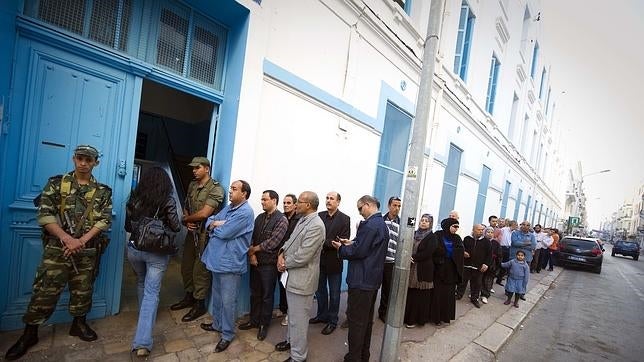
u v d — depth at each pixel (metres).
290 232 3.74
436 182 7.45
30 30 2.56
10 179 2.60
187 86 3.51
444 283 4.57
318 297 3.91
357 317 2.84
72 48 2.78
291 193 4.10
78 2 2.82
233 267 2.97
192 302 3.78
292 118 4.12
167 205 2.76
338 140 4.81
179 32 3.47
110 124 3.07
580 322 5.73
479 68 9.16
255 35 3.59
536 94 16.45
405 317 4.33
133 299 3.71
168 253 2.74
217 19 3.71
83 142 2.93
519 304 6.31
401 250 2.98
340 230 3.81
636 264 19.70
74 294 2.69
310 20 4.22
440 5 3.02
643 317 6.52
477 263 5.70
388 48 5.64
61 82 2.78
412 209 2.96
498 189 12.53
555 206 32.53
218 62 3.79
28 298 2.79
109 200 2.79
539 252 10.62
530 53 14.16
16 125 2.58
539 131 18.91
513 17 11.31
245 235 3.06
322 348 3.30
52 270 2.51
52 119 2.76
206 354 2.89
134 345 2.63
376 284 2.88
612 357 4.29
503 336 4.42
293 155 4.18
